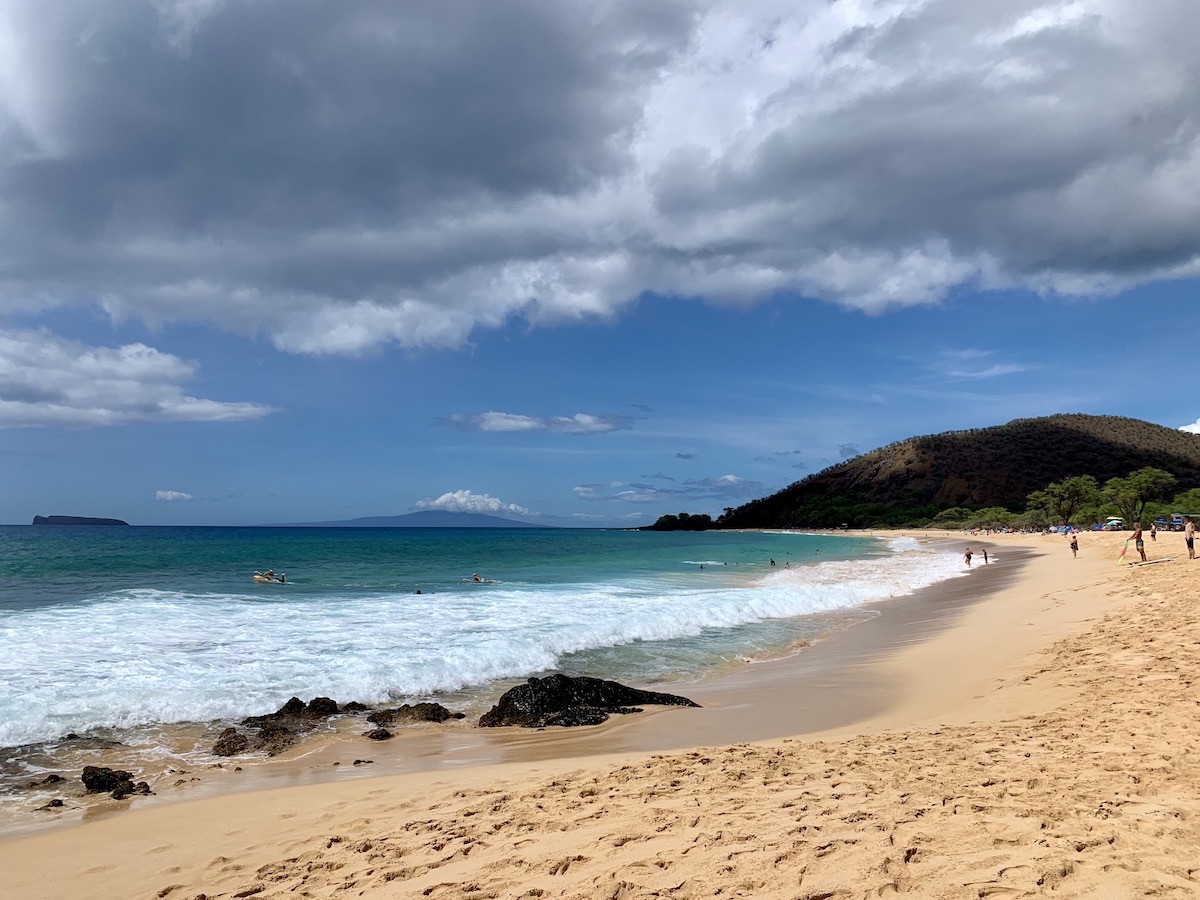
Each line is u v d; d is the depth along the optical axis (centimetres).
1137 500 7075
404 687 1134
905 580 3038
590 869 418
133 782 717
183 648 1315
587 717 956
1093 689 846
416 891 418
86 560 3650
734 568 3834
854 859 383
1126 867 347
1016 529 9694
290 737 877
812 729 866
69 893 473
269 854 516
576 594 2352
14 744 831
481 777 695
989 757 595
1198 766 509
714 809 504
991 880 345
